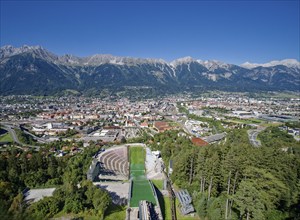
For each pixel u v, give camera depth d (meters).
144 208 123.31
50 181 158.50
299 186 121.50
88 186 136.50
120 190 154.12
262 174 115.50
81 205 123.00
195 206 127.19
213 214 110.88
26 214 68.44
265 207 104.19
